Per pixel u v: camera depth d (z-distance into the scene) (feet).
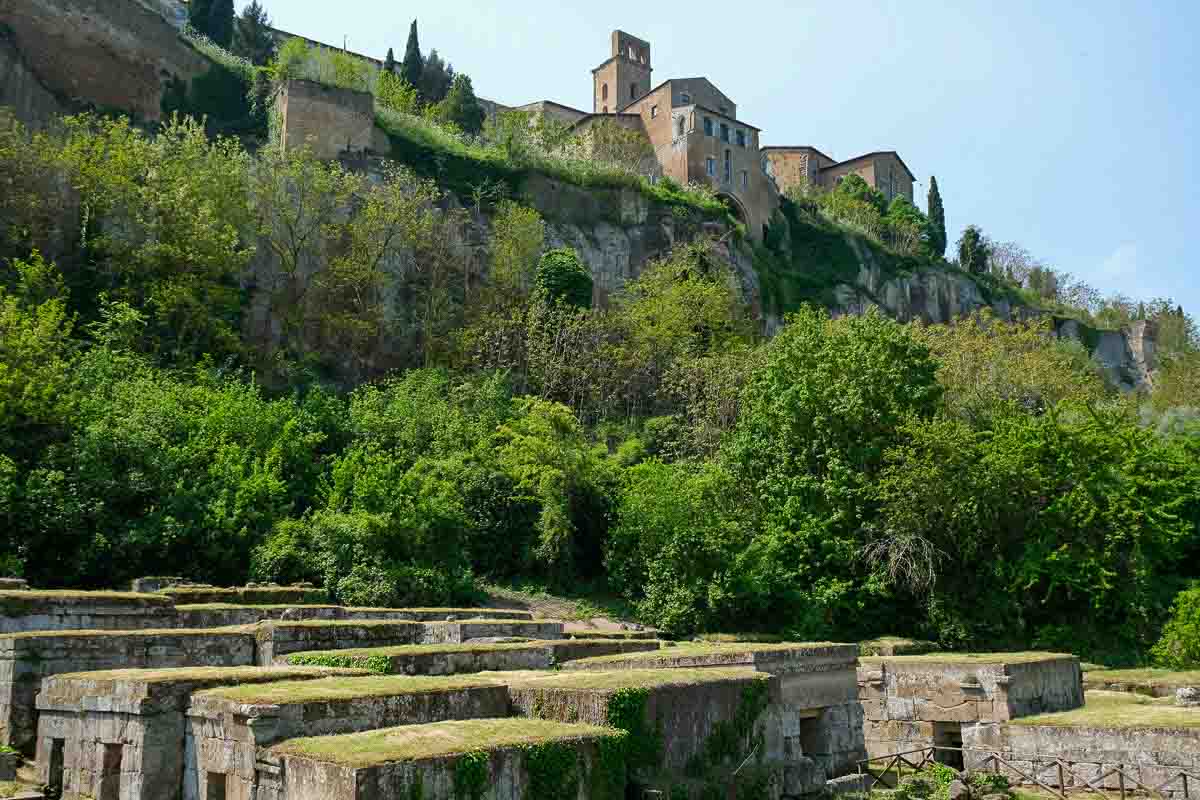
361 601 96.48
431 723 40.98
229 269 148.56
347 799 32.58
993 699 68.74
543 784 38.06
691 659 60.90
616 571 119.14
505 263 182.50
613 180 220.23
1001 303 309.01
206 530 97.30
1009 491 117.60
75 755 44.96
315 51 213.87
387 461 115.96
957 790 59.36
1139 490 124.06
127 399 109.40
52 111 168.25
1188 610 104.47
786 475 124.57
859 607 114.11
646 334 175.22
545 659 64.44
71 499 89.97
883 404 125.08
